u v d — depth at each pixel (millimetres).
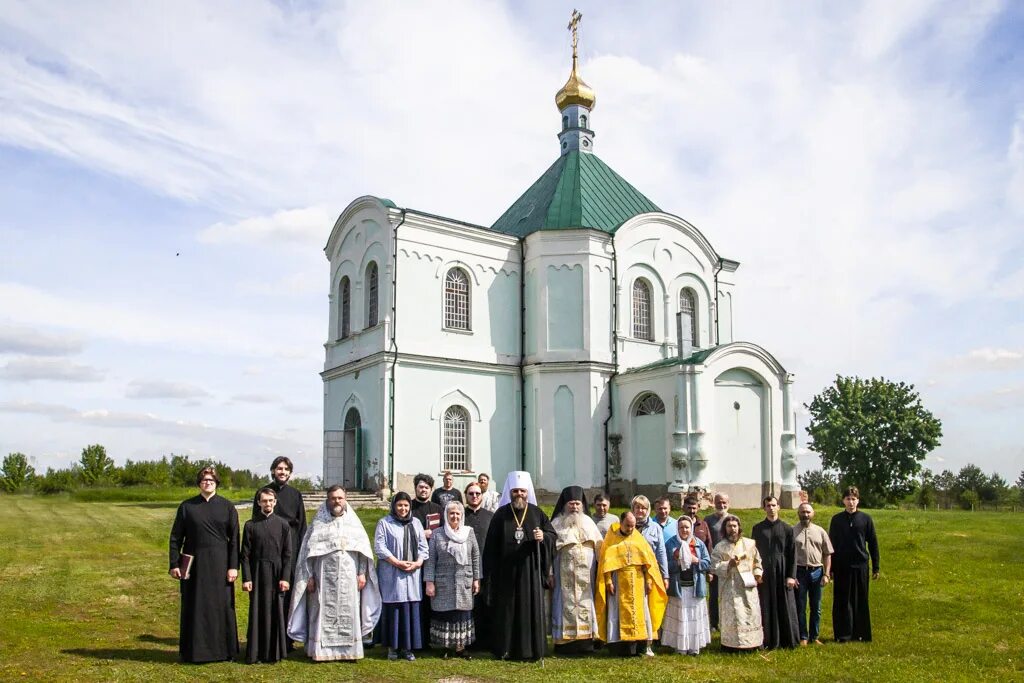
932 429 50375
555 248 32156
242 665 9609
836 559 11992
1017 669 9992
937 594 14383
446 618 10477
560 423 31375
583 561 11016
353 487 30594
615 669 9914
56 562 17078
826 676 9664
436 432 29906
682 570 11023
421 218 30156
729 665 10242
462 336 30984
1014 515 27703
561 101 37875
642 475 30625
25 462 55094
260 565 9930
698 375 28781
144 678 8789
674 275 34750
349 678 9141
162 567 16531
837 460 52281
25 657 9414
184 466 57500
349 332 32125
